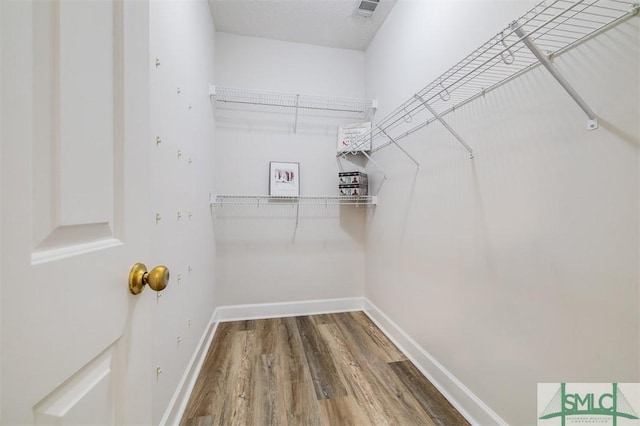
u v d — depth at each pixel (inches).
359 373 63.5
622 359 28.9
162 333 43.6
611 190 29.4
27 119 13.7
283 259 98.7
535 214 37.9
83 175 17.1
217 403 53.7
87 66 17.4
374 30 92.0
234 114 93.9
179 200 52.4
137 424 22.8
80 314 16.5
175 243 50.0
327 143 101.6
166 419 44.7
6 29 12.7
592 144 31.0
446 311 57.1
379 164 91.6
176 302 50.2
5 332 12.4
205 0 75.4
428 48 63.1
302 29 91.2
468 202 50.7
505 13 42.1
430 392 57.2
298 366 66.2
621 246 28.7
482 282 47.6
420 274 66.7
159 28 42.9
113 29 20.3
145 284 23.0
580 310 32.6
